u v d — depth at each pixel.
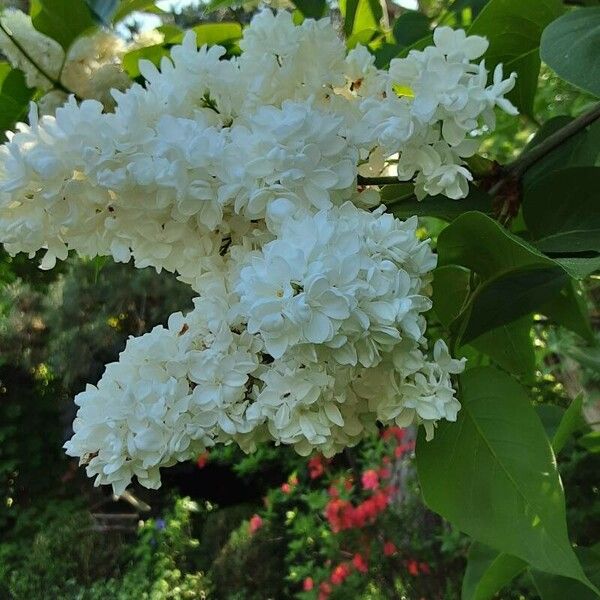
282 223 0.38
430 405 0.40
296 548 1.87
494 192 0.48
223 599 2.10
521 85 0.57
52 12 0.54
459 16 0.67
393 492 1.84
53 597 2.22
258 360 0.41
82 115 0.40
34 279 2.76
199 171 0.39
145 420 0.41
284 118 0.39
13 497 2.91
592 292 1.06
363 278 0.37
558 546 0.39
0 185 0.40
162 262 0.44
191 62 0.42
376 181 0.44
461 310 0.48
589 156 0.53
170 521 2.38
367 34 0.66
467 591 0.64
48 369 3.05
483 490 0.41
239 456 2.47
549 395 1.39
